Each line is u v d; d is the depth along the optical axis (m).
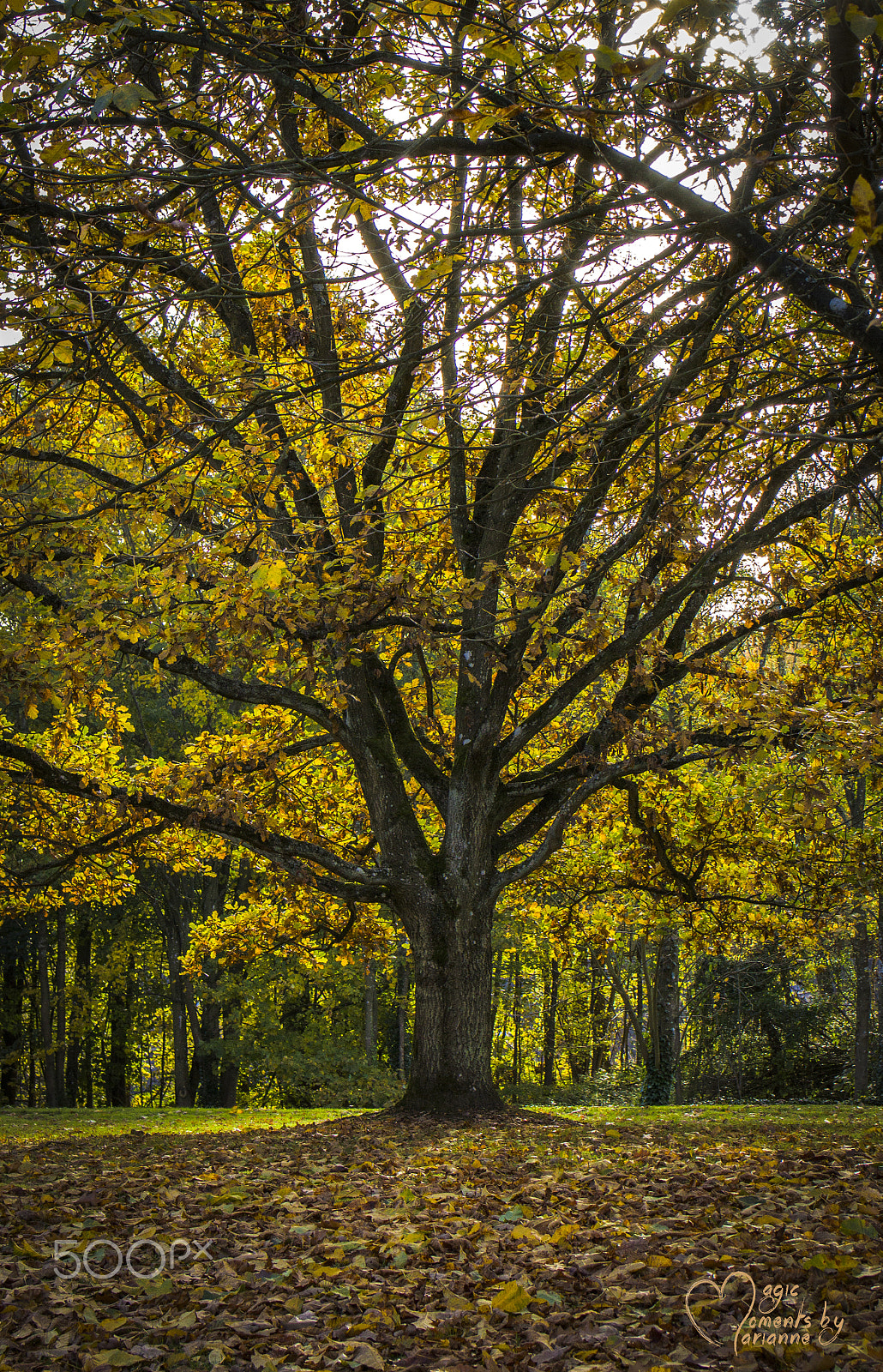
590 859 15.59
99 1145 9.95
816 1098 24.45
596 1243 4.61
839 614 10.91
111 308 4.81
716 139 4.91
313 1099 25.75
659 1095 22.11
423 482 9.69
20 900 16.17
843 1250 4.05
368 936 14.24
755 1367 3.06
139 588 7.11
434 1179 6.43
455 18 4.27
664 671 11.05
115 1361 3.30
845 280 4.66
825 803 8.32
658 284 4.69
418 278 4.39
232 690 11.40
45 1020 28.02
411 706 13.76
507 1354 3.33
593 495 7.89
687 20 3.95
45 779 11.20
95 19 4.39
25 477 7.77
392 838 11.23
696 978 26.83
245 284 9.55
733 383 5.85
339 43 4.88
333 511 10.54
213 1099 27.45
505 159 5.55
